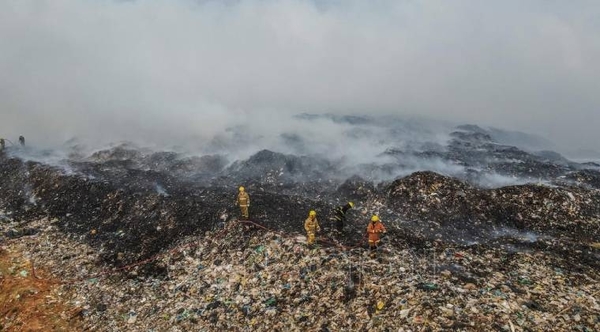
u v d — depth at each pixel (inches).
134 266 884.6
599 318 580.7
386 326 580.7
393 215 1006.4
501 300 618.8
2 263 908.0
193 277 812.0
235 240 884.0
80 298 808.9
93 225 1057.5
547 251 852.0
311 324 633.0
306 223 812.6
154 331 701.3
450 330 542.6
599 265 792.9
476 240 906.7
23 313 770.8
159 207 1055.6
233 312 699.4
